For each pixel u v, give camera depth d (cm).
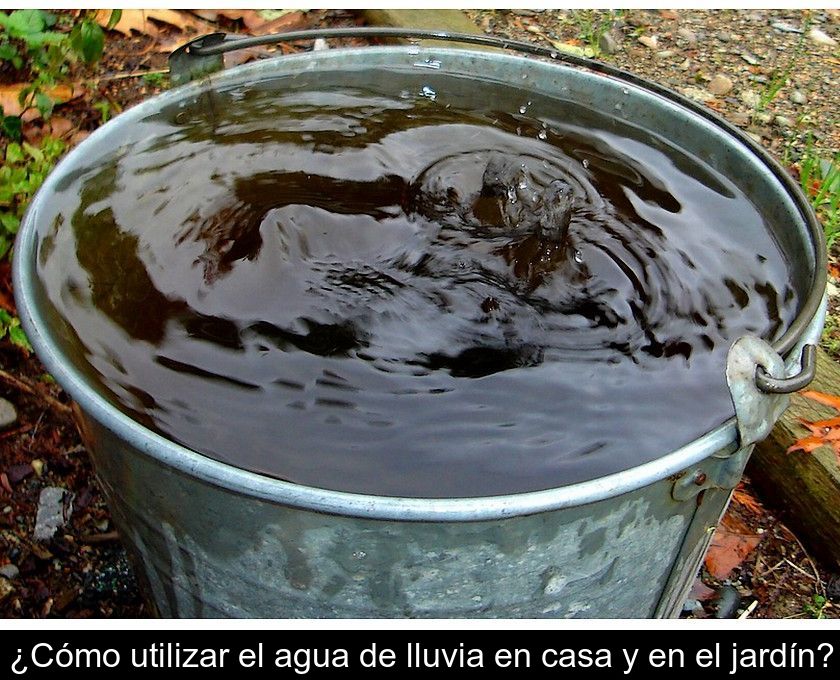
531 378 121
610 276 141
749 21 332
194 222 148
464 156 169
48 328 114
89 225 142
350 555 103
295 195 156
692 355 127
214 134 171
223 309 130
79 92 257
